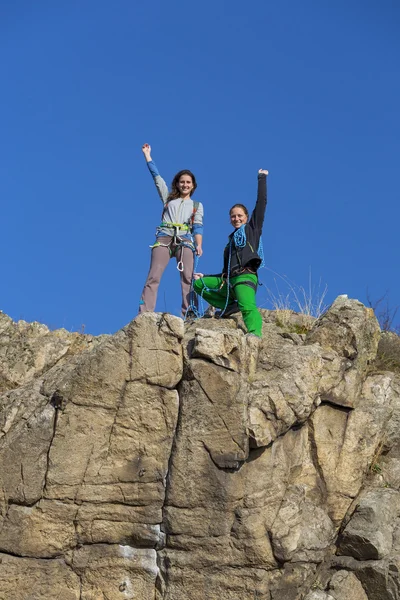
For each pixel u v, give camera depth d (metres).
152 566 9.36
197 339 9.39
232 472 9.30
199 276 11.11
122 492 9.38
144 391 9.44
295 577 9.39
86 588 9.34
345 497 9.90
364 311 10.57
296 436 9.81
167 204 11.48
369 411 10.20
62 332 11.32
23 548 9.28
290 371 9.73
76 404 9.42
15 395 9.95
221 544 9.26
